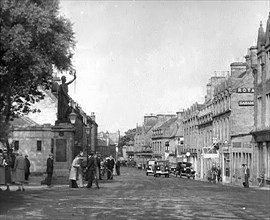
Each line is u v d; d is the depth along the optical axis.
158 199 21.31
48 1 17.84
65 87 33.34
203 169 70.38
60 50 17.91
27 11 15.95
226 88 58.38
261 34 46.03
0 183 28.61
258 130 44.72
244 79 56.22
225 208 18.11
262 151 44.03
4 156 30.94
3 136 16.16
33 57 16.62
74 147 33.28
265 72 44.50
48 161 27.12
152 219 14.38
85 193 23.47
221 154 59.03
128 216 14.98
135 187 30.83
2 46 15.80
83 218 14.37
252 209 18.06
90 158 27.52
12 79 17.62
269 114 43.81
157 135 124.81
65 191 24.38
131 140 190.50
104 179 42.97
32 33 16.47
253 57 50.00
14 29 15.48
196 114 79.56
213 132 65.81
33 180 35.41
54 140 32.12
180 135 103.62
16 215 14.82
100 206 17.67
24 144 50.34
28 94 23.94
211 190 30.55
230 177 53.88
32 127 50.41
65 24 18.38
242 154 50.16
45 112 59.31
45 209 16.45
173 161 104.06
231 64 59.38
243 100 55.81
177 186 34.81
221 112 60.56
